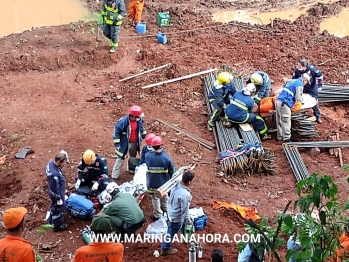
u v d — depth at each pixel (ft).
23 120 44.21
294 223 18.13
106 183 33.40
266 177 37.63
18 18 64.34
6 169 38.32
